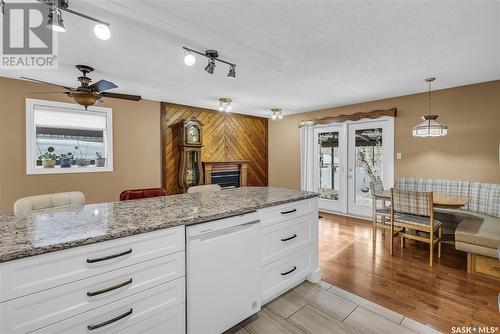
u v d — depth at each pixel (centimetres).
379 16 193
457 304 212
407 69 307
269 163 680
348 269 279
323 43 238
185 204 198
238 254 178
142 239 135
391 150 454
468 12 187
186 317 153
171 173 503
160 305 142
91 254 119
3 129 334
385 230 418
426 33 219
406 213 313
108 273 124
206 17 197
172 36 208
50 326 109
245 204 196
